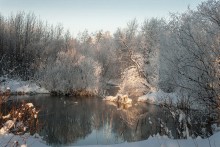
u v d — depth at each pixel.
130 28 38.75
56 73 36.78
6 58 42.72
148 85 31.27
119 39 37.12
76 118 21.22
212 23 13.82
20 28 48.91
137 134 15.77
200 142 8.90
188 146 8.55
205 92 12.81
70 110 24.67
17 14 50.38
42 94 36.03
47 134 16.39
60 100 31.12
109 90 42.97
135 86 32.31
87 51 52.56
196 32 13.73
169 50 20.23
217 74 11.84
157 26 36.56
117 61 42.59
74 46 50.34
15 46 45.69
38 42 47.38
